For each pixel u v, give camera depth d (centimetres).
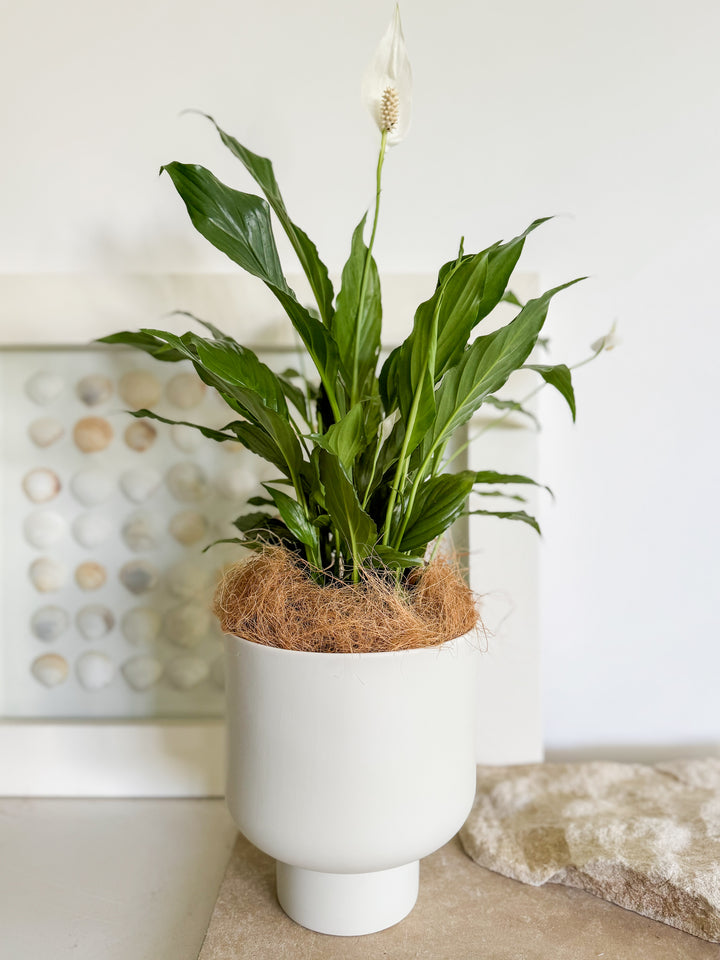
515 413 66
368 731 41
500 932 47
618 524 69
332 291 47
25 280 66
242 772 44
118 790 67
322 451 38
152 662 69
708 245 67
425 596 47
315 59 65
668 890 48
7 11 66
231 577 51
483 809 60
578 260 67
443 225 66
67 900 52
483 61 65
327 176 66
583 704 70
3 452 68
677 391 68
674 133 66
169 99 66
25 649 69
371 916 47
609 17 65
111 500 68
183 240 66
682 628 70
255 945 45
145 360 68
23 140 66
